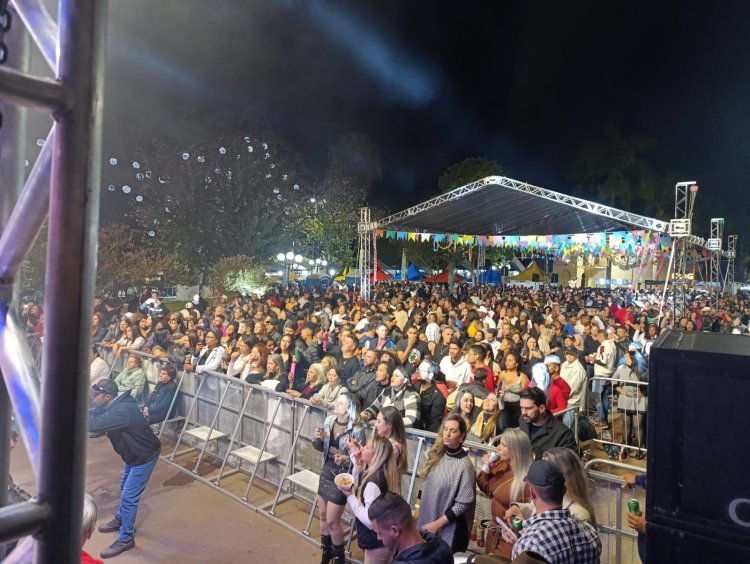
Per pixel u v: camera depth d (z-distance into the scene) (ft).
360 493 12.68
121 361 30.55
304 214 107.24
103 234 65.05
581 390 25.23
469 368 25.07
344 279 118.21
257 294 67.21
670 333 4.64
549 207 52.65
